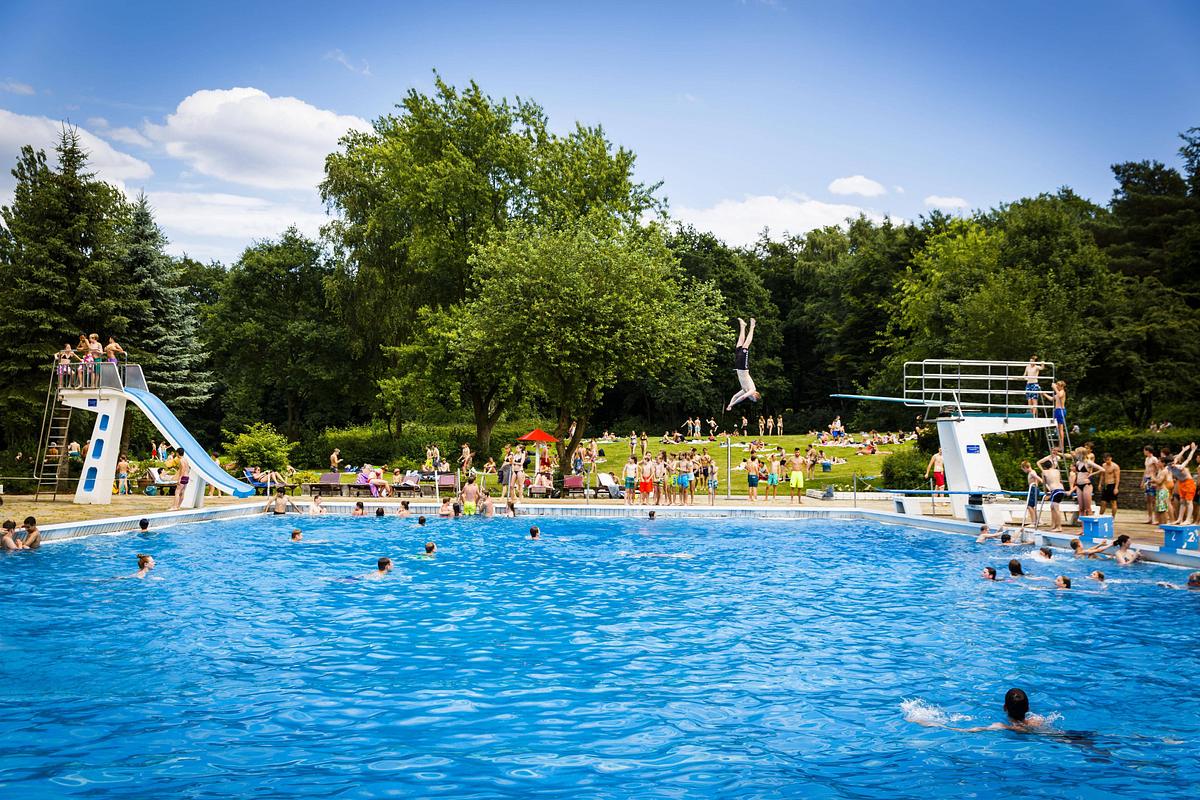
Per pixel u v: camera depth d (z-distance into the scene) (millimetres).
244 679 8625
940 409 25672
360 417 64062
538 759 6418
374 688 8320
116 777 5949
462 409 57188
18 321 34438
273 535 21625
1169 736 7090
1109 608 12695
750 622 11727
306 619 11719
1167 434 30641
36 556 17203
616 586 14641
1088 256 46875
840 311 74625
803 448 45094
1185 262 51188
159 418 26250
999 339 35031
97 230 37125
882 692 8336
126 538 20281
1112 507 20453
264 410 64000
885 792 5867
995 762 6465
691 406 71250
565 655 9758
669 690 8352
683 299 40281
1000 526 22281
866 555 18688
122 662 9281
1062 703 7980
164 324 41312
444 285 44281
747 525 24891
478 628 11227
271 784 5848
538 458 35688
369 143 50156
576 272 33906
